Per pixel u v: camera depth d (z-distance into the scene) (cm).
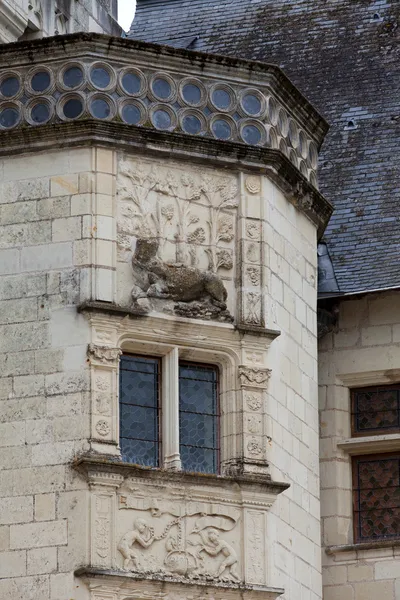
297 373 4200
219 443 3988
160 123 4041
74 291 3897
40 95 4012
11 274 3944
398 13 5172
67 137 3975
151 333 3934
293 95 4244
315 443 4250
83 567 3719
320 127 4366
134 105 4028
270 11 5309
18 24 4550
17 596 3753
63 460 3803
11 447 3841
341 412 4556
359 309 4588
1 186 3997
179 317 3962
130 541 3781
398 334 4556
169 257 3994
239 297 4041
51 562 3753
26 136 3988
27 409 3853
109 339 3878
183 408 3984
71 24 4784
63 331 3881
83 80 4000
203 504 3884
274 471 4022
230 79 4138
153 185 4012
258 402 4006
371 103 4972
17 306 3922
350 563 4441
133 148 4000
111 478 3781
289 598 4012
